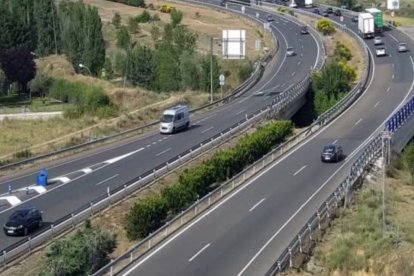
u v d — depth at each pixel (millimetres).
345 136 100562
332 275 53906
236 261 54031
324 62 152375
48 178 81438
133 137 103062
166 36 180125
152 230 62625
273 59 170875
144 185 74062
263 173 82062
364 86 134500
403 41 180125
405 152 91250
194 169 74000
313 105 131500
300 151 92688
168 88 150375
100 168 84750
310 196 71750
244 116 113000
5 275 53281
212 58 137375
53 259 53375
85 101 134375
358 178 77938
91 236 57406
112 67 167250
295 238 55344
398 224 65500
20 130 115625
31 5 187750
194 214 66188
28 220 62281
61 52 185500
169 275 51562
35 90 154625
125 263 54188
